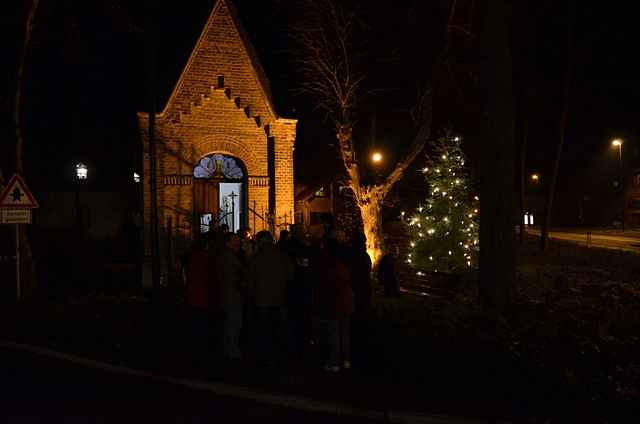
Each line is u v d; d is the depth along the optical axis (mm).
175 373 9391
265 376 9062
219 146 20719
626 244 39438
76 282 19500
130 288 18062
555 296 15820
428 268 20250
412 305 12961
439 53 18516
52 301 15695
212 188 20875
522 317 11672
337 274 8969
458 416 7211
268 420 7391
